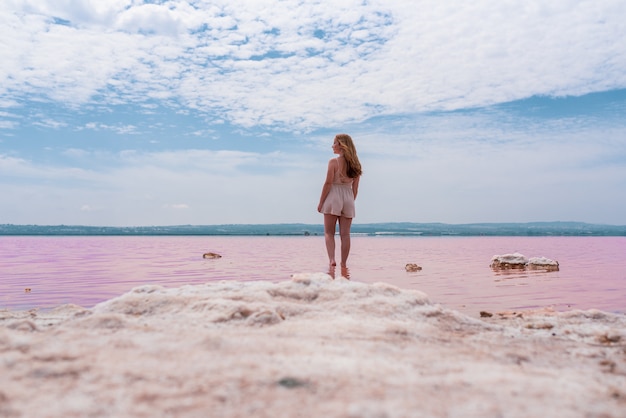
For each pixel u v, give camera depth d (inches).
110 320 95.3
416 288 195.0
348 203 231.5
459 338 96.8
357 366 66.4
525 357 80.4
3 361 65.1
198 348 74.5
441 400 53.4
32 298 170.7
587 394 57.7
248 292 119.8
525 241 1098.7
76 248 642.2
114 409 50.2
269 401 52.5
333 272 231.5
